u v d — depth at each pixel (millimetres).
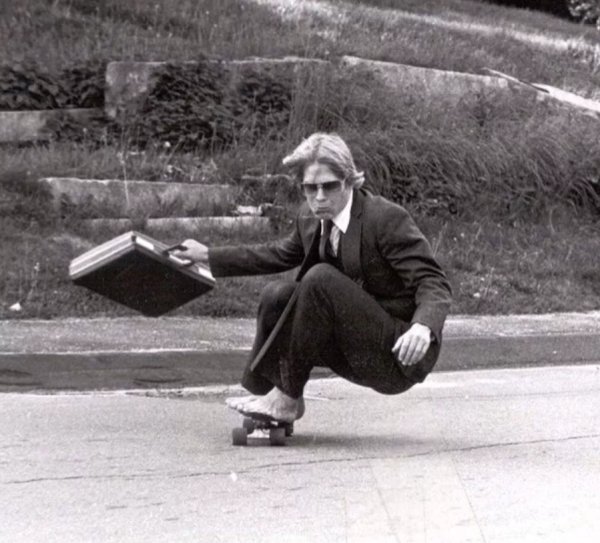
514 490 7320
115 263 7375
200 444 8297
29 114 17469
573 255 16594
